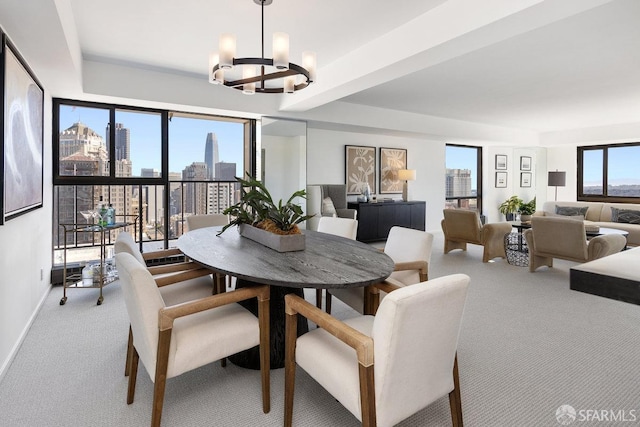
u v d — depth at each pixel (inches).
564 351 92.6
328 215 235.6
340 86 140.9
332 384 55.1
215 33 116.6
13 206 85.4
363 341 48.8
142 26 111.7
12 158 84.7
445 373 56.6
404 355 49.0
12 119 84.5
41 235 124.7
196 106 167.8
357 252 87.4
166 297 86.0
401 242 98.1
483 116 255.1
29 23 79.0
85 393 73.9
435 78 164.9
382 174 281.6
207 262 75.7
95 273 135.8
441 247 241.1
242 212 106.6
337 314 118.1
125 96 149.8
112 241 181.9
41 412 67.7
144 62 145.0
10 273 87.7
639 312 120.0
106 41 123.6
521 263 193.9
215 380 79.4
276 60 82.7
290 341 63.0
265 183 196.4
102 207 138.2
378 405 49.1
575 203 276.7
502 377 80.2
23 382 77.6
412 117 244.7
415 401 53.1
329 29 113.0
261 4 97.4
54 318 112.8
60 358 88.2
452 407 61.1
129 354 79.3
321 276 66.1
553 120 267.9
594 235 174.9
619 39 120.3
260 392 74.8
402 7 98.7
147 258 98.3
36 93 110.3
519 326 108.6
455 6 93.4
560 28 111.4
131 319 65.4
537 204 348.2
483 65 146.6
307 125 221.5
